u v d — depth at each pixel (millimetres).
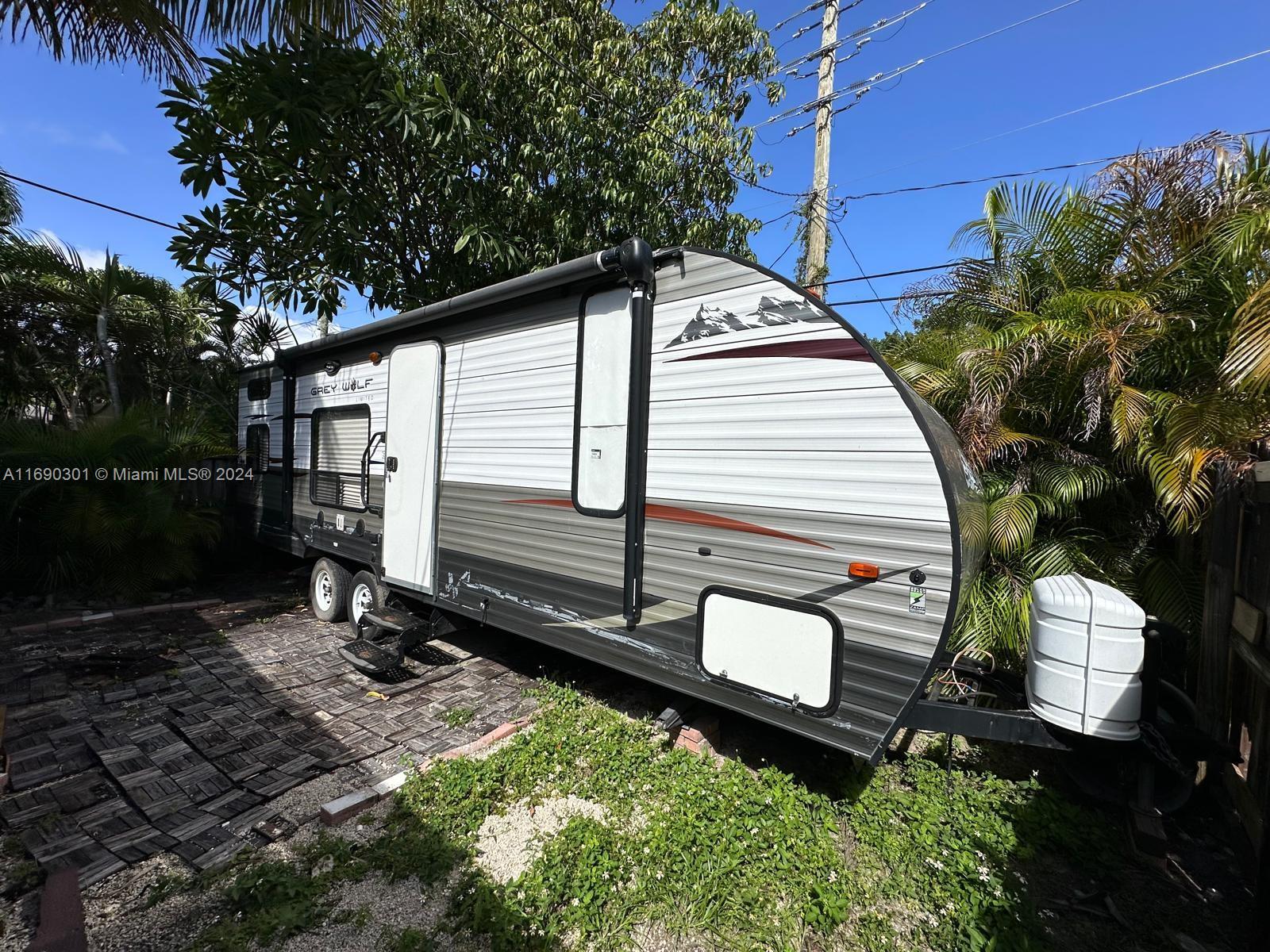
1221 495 3213
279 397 6531
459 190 6426
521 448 3734
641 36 7602
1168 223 3994
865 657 2443
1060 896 2424
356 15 5590
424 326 4484
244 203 6473
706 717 3461
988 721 2547
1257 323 2887
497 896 2189
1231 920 2361
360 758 3133
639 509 3088
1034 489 4027
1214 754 2682
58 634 5066
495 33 6793
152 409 6871
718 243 7980
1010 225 4684
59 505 5742
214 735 3336
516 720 3578
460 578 4176
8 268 7723
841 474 2486
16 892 2164
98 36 4918
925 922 2229
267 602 6250
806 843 2564
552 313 3525
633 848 2459
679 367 2959
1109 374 3662
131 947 1968
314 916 2107
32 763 3021
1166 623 3363
